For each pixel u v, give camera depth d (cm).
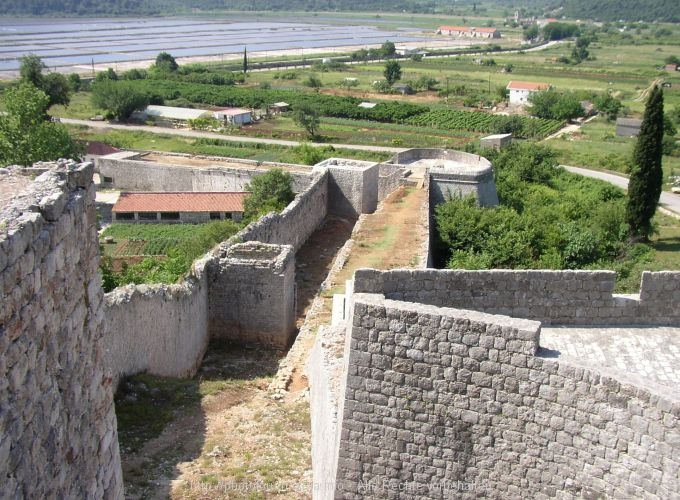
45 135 5425
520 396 1038
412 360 1092
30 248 787
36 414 800
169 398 1950
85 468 962
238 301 2742
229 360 2638
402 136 11275
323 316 2592
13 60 19162
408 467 1135
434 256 3712
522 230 3738
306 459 1670
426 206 4072
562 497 1030
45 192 881
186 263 3275
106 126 11212
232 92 14312
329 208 5181
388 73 16638
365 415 1138
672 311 1359
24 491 768
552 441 1025
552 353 1031
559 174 8300
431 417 1104
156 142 10100
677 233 6556
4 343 722
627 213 6194
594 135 12212
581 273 1338
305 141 10000
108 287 2822
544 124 12812
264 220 3547
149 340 2080
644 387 934
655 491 934
